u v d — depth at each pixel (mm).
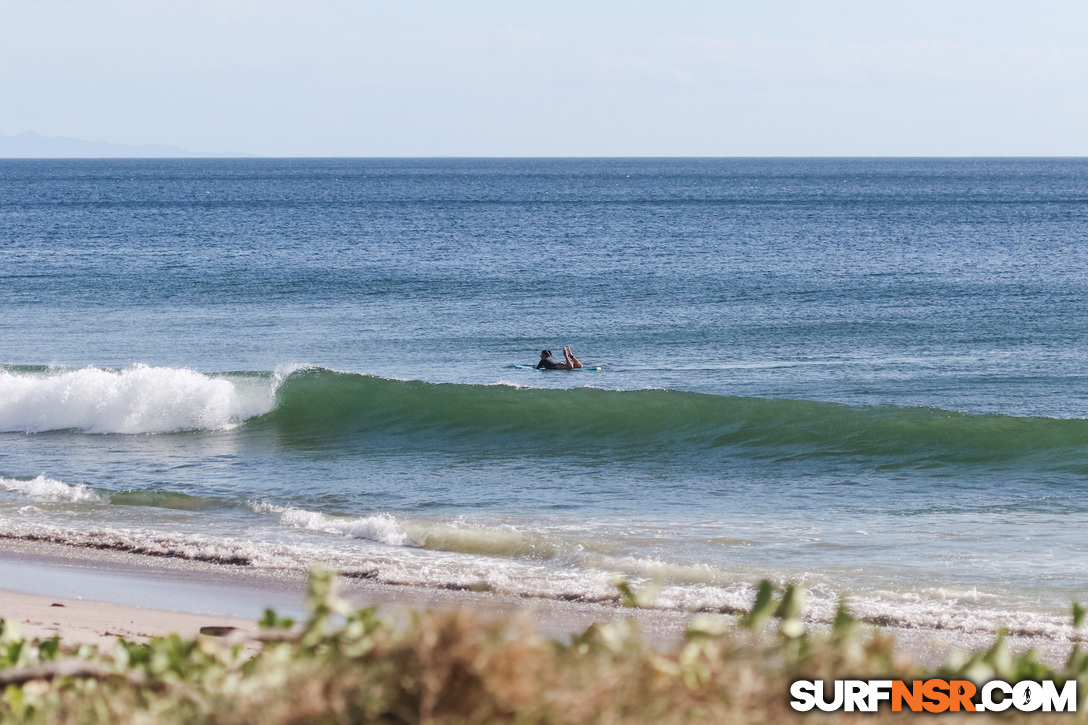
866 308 138875
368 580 37781
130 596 35125
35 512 49688
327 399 77750
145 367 79250
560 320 131125
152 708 15633
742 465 62844
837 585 36906
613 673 13797
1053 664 28875
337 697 13562
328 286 165000
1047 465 60562
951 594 35719
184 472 60656
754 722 13805
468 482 57656
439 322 130000
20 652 19047
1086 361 101625
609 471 61312
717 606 34469
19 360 105750
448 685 13195
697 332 121562
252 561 40312
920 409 70125
